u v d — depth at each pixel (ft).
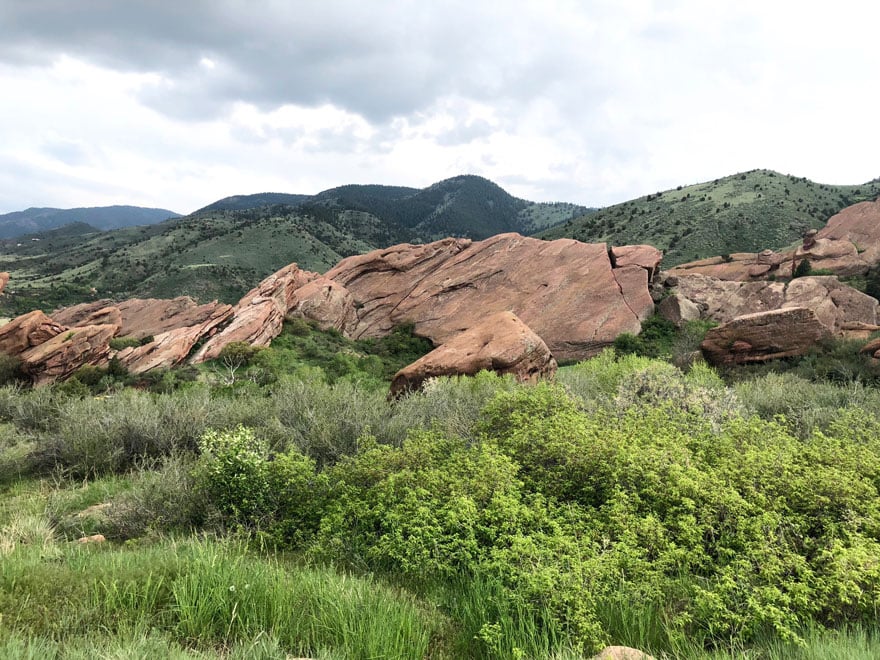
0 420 45.60
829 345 80.07
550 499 17.60
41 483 29.35
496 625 11.65
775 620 11.33
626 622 12.48
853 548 12.92
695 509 15.72
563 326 121.80
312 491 21.29
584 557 14.17
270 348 118.32
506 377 51.11
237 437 23.07
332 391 45.68
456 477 19.13
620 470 18.04
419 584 15.47
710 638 12.21
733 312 124.57
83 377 97.76
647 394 33.71
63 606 12.13
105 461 31.78
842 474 17.78
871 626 12.10
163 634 11.32
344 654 10.98
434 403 38.37
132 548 18.88
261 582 13.58
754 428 23.44
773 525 14.43
